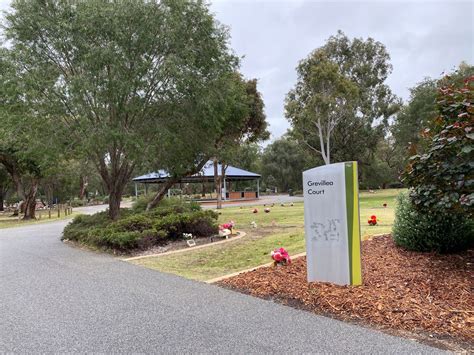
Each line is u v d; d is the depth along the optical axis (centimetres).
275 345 320
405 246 602
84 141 1026
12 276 636
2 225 2045
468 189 441
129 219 951
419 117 3183
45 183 4472
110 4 1068
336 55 3625
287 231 1103
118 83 1021
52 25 1068
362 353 296
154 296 483
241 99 1579
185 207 1191
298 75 3105
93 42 1062
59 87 1060
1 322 404
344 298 413
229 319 386
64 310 439
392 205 1997
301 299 429
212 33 1212
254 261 695
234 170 4184
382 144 4928
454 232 553
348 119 3459
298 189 6731
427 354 287
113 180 1286
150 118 1173
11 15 1090
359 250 458
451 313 354
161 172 1742
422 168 485
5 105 1113
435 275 465
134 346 331
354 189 459
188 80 1105
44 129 1074
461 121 450
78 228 1137
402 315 360
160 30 1095
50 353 321
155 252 840
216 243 927
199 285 529
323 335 334
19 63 1065
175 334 354
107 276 612
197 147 1301
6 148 2152
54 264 737
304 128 3344
